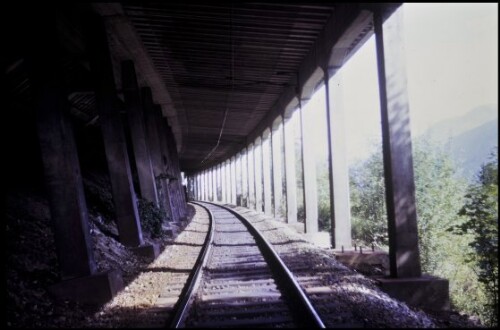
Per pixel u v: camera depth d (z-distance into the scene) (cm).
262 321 512
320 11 1047
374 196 2028
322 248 1151
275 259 920
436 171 1698
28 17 675
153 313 572
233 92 1920
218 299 627
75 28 1087
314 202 1541
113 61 1412
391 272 745
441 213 1595
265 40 1252
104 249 927
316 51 1234
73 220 680
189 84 1788
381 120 767
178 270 898
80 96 1561
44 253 747
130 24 1092
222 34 1202
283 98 1889
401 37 750
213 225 1756
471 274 1478
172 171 2673
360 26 907
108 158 1054
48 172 680
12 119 1279
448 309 686
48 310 590
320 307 560
